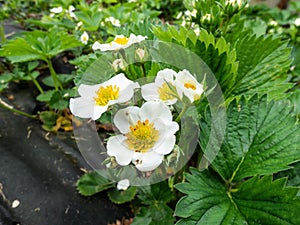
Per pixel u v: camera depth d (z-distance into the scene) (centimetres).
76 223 16
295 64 21
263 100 13
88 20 23
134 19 23
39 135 20
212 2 15
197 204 11
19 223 16
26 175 18
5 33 29
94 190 17
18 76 23
